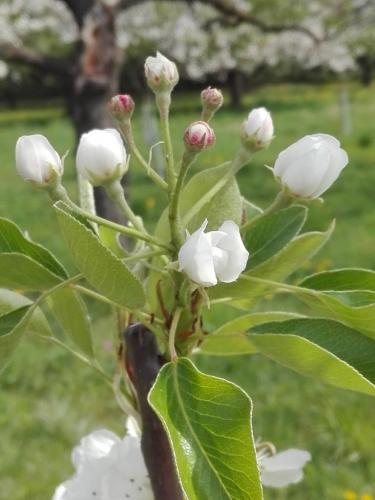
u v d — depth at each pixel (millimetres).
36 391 625
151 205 1246
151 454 147
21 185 1673
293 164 138
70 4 713
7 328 143
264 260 150
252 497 114
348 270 155
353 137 1995
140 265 151
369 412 563
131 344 145
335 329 147
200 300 143
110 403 603
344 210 1183
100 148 138
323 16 1517
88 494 165
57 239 1136
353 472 507
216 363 644
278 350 140
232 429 119
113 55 698
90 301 783
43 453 545
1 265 141
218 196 146
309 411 571
